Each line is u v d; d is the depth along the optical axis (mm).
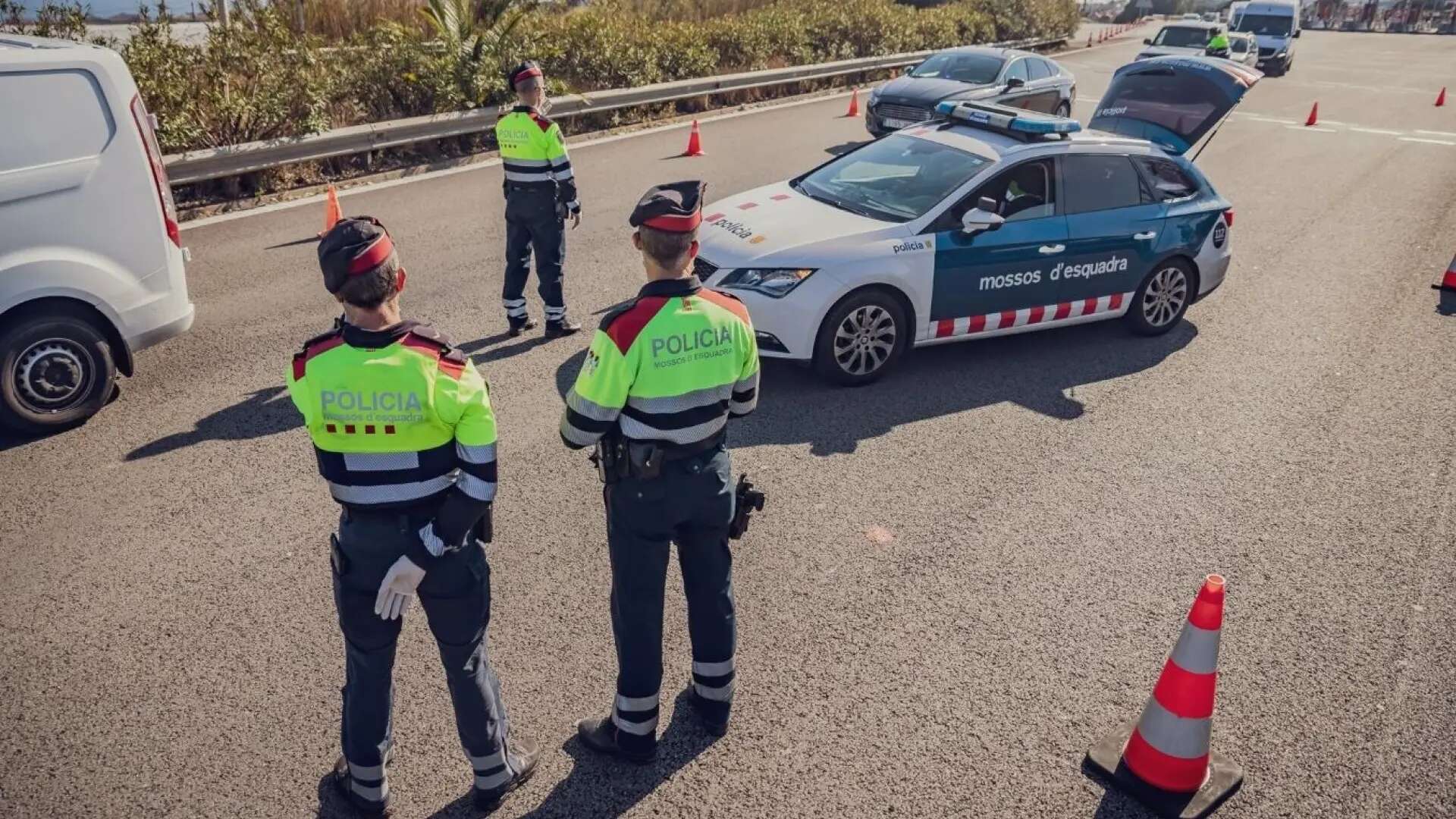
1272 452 5824
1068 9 32906
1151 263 7219
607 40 15625
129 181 5543
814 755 3486
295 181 10906
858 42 22203
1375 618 4359
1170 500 5262
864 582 4465
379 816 3146
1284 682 3939
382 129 11422
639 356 2945
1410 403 6508
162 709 3582
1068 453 5727
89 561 4391
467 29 13219
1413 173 13836
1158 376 6859
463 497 2701
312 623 4070
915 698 3777
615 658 3932
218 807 3189
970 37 27000
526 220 6621
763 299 6062
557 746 3488
